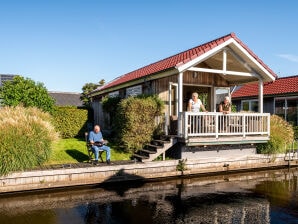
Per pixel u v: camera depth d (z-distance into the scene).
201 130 11.72
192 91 15.28
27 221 6.71
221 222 6.69
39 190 9.20
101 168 10.05
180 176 11.34
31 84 14.75
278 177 11.61
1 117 10.21
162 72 12.15
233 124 12.04
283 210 7.56
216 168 12.06
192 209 7.60
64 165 10.23
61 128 14.87
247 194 9.08
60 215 7.12
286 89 19.92
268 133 12.80
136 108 12.28
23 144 9.18
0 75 23.23
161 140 12.10
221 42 11.97
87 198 8.53
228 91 15.86
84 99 34.62
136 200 8.37
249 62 12.95
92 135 10.82
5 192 8.83
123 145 12.62
